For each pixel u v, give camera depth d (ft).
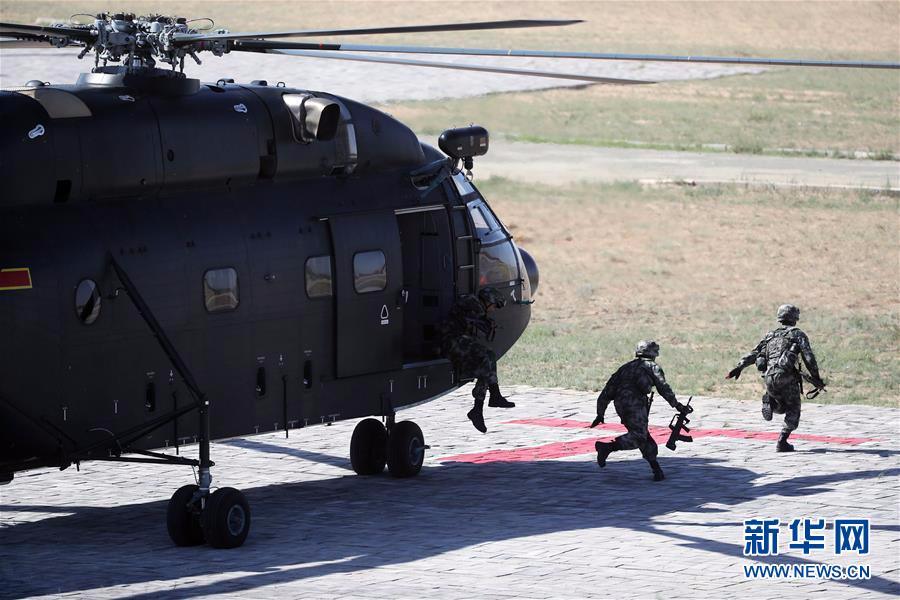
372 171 186.09
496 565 142.31
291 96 173.88
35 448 147.74
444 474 194.90
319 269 174.91
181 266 158.20
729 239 481.87
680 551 148.15
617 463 201.05
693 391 262.88
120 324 152.46
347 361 179.11
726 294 394.73
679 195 559.38
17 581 136.67
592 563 142.92
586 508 171.12
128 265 152.97
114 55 159.94
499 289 201.46
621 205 540.11
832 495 176.76
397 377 188.03
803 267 437.17
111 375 152.25
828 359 293.02
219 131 164.55
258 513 170.81
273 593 130.93
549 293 396.16
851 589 132.98
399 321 186.39
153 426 153.58
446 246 192.95
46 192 147.95
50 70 634.02
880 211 530.68
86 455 152.35
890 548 149.48
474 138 197.88
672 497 176.96
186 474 198.70
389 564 143.23
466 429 229.66
